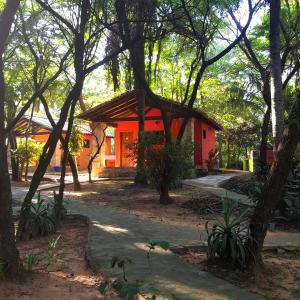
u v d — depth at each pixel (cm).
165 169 1091
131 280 460
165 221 864
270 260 587
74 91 713
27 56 1087
